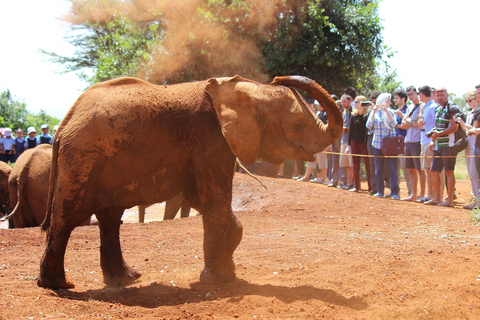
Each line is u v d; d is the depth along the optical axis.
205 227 4.85
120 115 4.57
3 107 33.00
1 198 11.42
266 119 4.83
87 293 4.62
